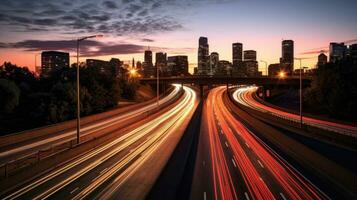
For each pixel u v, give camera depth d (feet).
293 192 86.94
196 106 386.32
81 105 268.82
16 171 94.32
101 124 226.79
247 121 255.09
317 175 102.22
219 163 119.34
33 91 295.69
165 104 395.96
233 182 95.96
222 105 399.65
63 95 266.57
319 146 143.33
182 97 484.74
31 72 378.73
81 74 340.18
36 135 175.52
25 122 232.12
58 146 136.46
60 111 245.04
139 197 84.02
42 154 121.29
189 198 83.41
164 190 89.51
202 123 244.42
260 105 407.44
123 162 119.85
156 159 125.70
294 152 133.49
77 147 130.00
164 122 250.16
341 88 293.64
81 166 112.98
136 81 440.45
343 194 84.89
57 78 332.19
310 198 82.48
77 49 136.67
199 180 98.43
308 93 341.82
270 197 83.46
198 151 141.38
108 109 318.24
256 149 145.18
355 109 269.03
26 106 255.91
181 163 119.34
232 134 190.39
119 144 157.48
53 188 88.84
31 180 95.40
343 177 91.35
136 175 103.14
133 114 291.17
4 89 232.32
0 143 149.28
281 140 154.81
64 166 112.47
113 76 364.38
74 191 86.84
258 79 451.12
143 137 179.32
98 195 84.69
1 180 84.33
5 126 220.64
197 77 480.64
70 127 211.41
